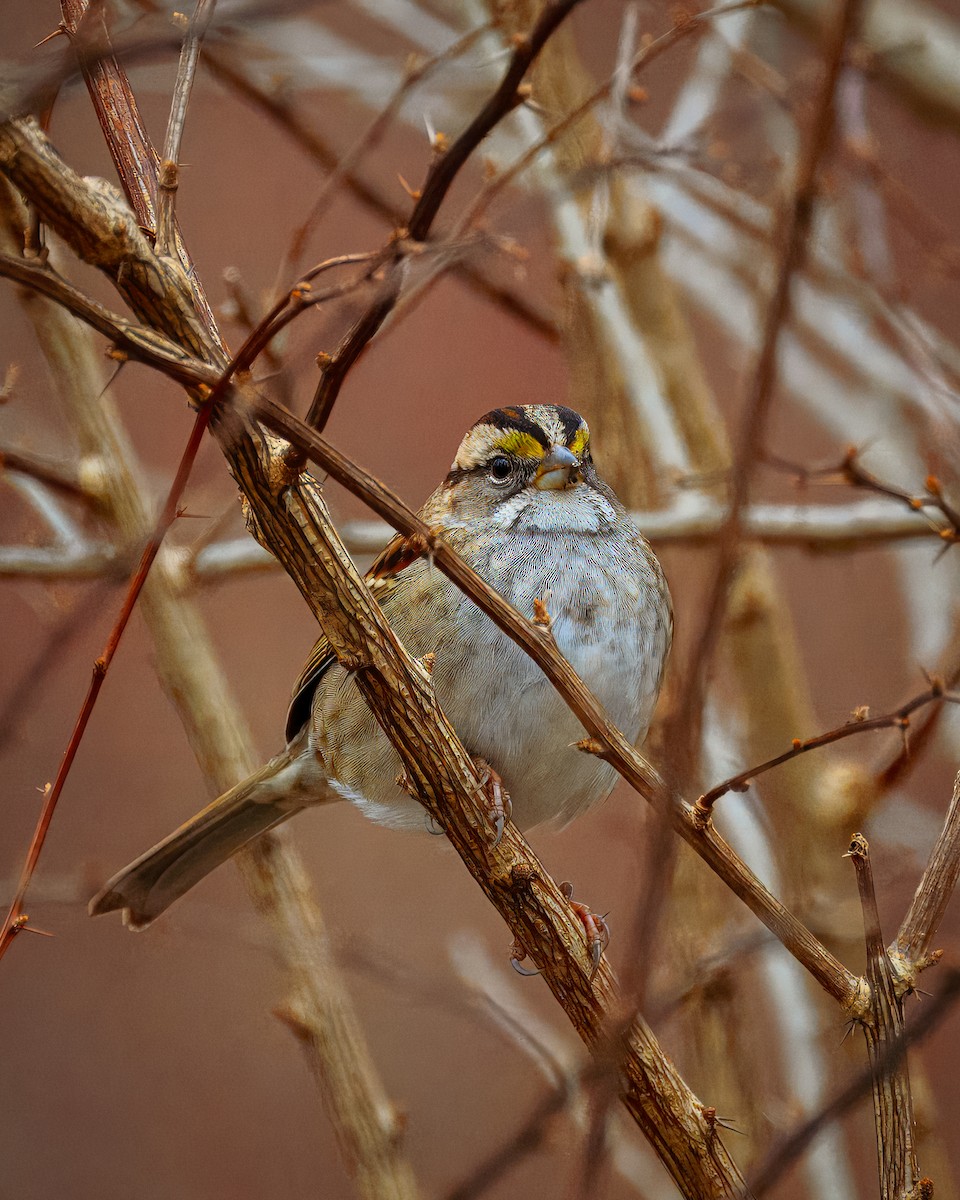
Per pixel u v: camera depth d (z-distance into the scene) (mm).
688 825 5434
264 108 9500
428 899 13055
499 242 7070
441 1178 11438
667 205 10383
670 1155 5820
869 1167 9898
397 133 10992
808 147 4660
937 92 8977
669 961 8961
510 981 12586
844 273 9422
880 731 9938
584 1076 5023
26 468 8719
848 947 9070
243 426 5438
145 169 5703
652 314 10359
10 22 10656
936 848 5559
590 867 12227
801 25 8891
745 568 9641
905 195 9547
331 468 5246
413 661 5926
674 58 9797
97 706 13445
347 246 13516
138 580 5582
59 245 8773
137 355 4980
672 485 9578
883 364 10086
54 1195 12055
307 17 10969
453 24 10773
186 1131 12445
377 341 7496
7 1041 12641
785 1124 8234
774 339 4551
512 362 14125
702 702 4578
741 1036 8914
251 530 5773
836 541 9594
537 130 9594
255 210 13766
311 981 7898
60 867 12641
